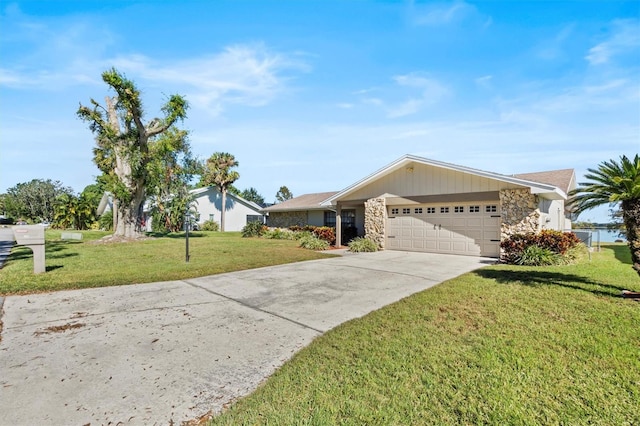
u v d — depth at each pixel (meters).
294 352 3.67
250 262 10.12
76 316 4.89
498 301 5.29
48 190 57.41
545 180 13.24
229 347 3.80
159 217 27.02
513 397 2.67
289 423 2.38
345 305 5.48
